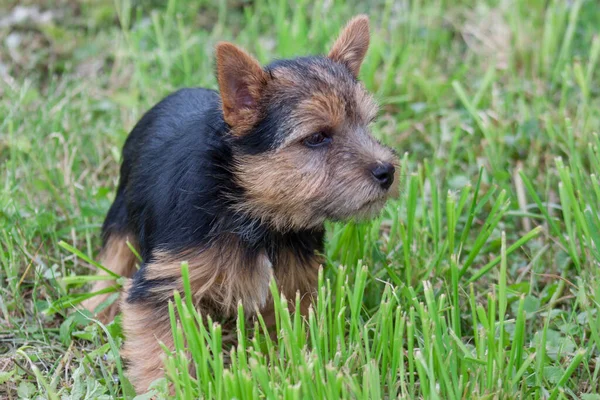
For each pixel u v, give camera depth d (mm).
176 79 9523
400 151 8516
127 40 9906
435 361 5020
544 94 9133
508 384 4969
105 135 8586
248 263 5652
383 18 10375
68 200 7555
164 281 5531
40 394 5398
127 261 6645
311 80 5414
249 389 4613
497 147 8328
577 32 10289
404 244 6242
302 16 9758
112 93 9344
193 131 5742
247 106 5426
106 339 6094
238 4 11305
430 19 10531
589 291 6129
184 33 10133
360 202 5277
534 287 6680
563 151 8109
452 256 5496
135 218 6180
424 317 4930
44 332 6207
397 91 9391
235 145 5449
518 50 9844
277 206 5469
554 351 5605
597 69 9664
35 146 8086
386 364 5094
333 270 6152
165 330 5504
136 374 5500
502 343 5094
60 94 9141
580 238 6363
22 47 10086
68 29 10617
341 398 4719
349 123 5422
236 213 5531
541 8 10297
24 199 7625
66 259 6902
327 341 5168
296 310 5059
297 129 5301
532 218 7477
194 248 5496
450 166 7906
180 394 4805
